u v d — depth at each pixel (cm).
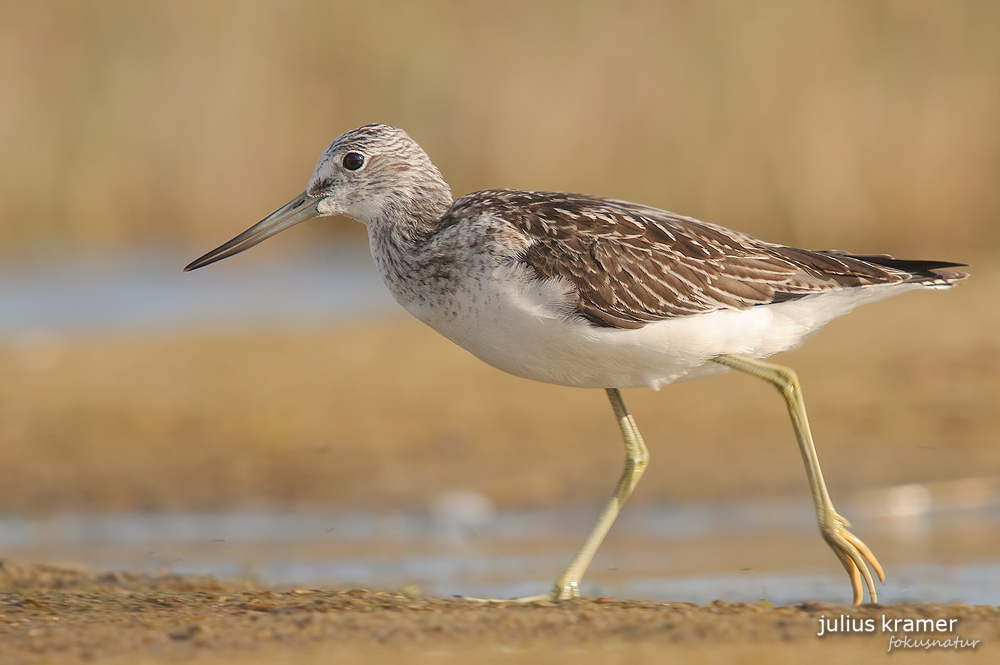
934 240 2352
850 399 1496
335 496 1277
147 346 1855
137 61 2630
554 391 1593
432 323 898
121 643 657
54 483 1309
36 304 2167
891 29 2436
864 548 853
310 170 2639
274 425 1480
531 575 1005
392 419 1497
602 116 2453
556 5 2530
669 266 860
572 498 1259
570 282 845
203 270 2458
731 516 1197
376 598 786
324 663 628
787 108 2391
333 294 2270
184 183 2595
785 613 726
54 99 2617
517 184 2461
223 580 960
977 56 2412
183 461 1374
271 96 2648
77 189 2583
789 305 877
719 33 2434
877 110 2384
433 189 935
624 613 727
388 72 2641
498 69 2523
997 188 2367
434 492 1279
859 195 2361
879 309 1900
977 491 1234
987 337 1700
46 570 938
